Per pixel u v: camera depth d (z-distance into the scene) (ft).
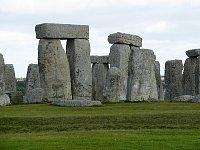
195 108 140.26
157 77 206.39
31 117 118.21
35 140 90.17
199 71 203.00
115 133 98.02
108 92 165.58
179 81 221.87
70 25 184.14
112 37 204.74
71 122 112.98
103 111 132.46
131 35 206.28
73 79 186.09
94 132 99.71
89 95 187.21
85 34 187.11
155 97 179.63
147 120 114.93
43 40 180.75
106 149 82.17
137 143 86.99
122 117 118.62
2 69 170.30
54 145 85.46
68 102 149.48
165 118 117.29
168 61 224.33
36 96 171.12
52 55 180.55
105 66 236.02
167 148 83.10
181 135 95.35
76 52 184.75
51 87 180.24
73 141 88.84
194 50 217.56
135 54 174.50
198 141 88.94
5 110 136.77
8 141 89.56
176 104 152.66
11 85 199.31
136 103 157.89
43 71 180.24
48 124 111.34
